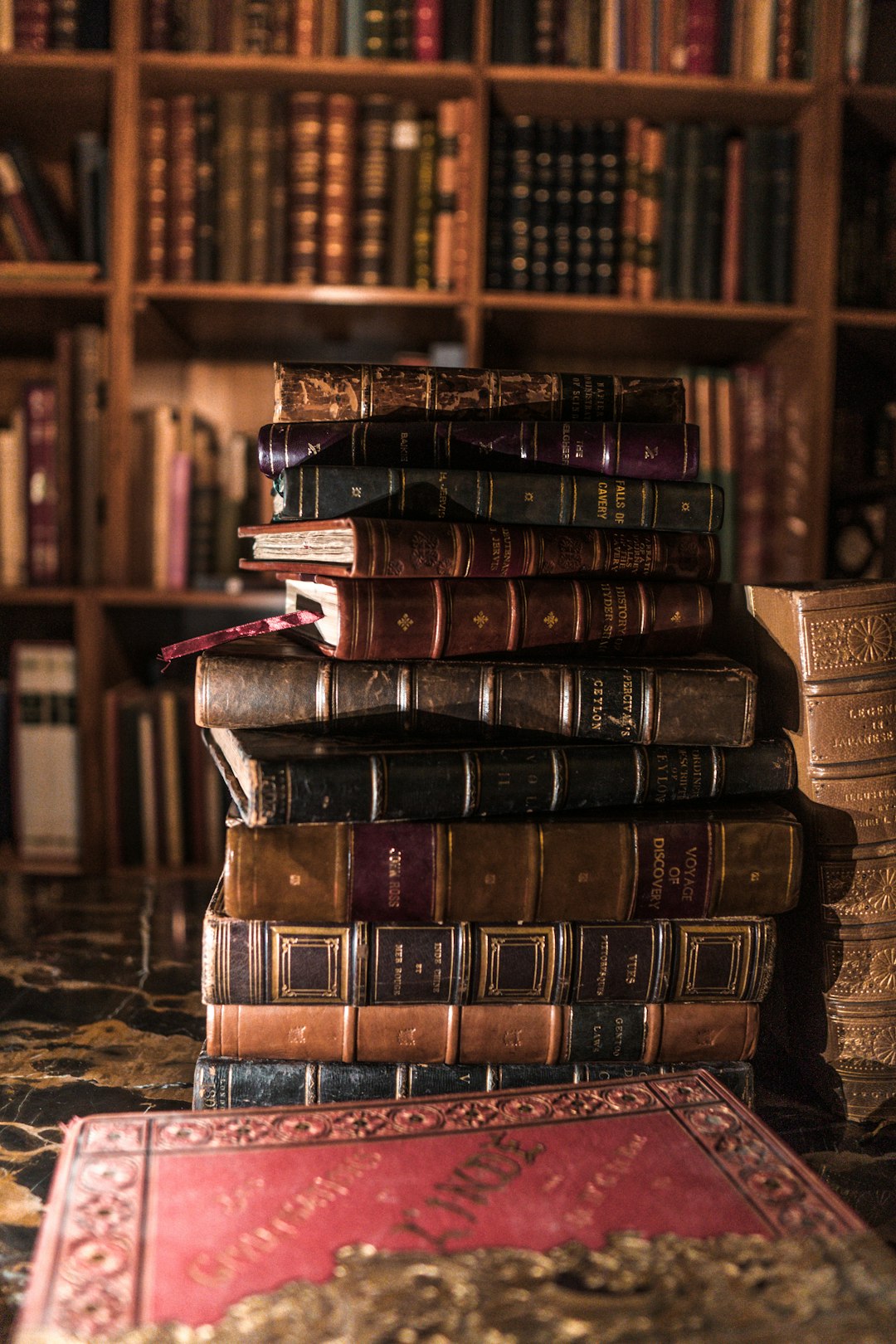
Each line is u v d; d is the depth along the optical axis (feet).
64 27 6.24
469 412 2.84
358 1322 1.66
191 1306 1.69
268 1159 2.15
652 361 7.82
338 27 6.31
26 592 6.40
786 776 2.74
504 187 6.38
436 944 2.51
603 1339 1.63
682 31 6.29
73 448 6.44
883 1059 2.69
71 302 6.55
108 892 5.04
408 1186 2.06
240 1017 2.54
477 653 2.65
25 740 6.48
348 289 6.33
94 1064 2.98
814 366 6.40
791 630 2.74
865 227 6.53
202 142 6.31
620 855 2.54
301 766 2.40
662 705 2.65
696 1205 2.00
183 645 2.87
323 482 2.65
